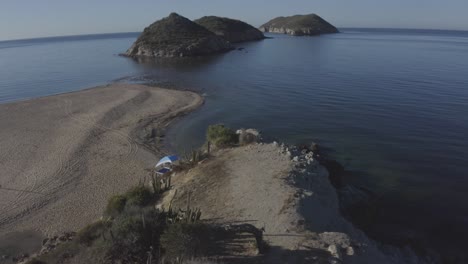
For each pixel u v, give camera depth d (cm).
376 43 16612
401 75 6625
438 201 2269
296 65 8388
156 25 13350
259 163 2281
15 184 2611
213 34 13212
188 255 1289
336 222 1739
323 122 3981
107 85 6366
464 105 4409
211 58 10556
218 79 6744
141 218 1505
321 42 17038
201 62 9619
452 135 3428
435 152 3053
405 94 5069
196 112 4472
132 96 5228
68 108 4609
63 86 6625
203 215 1728
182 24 13225
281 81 6347
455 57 9819
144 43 12125
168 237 1340
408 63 8438
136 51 12200
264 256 1326
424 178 2589
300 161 2286
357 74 6850
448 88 5366
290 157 2358
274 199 1784
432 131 3553
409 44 16088
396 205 2222
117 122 4019
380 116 4103
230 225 1391
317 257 1305
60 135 3606
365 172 2709
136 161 2994
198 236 1356
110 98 5134
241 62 9294
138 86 6122
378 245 1745
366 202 2217
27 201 2386
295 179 2033
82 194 2470
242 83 6275
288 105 4722
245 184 1998
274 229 1531
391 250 1728
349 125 3841
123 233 1432
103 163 2955
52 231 2075
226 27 17912
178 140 3525
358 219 2022
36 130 3772
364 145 3272
